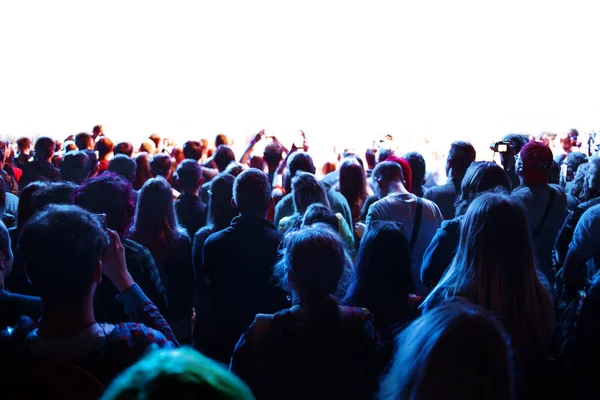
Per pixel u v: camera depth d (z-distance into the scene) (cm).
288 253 213
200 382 92
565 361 253
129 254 270
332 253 208
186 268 330
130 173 464
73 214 180
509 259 231
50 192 289
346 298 267
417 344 127
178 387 91
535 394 223
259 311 308
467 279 234
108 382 174
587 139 848
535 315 230
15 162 771
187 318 339
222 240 309
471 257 235
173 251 324
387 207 379
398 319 259
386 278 259
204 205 451
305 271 206
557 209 364
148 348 178
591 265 331
